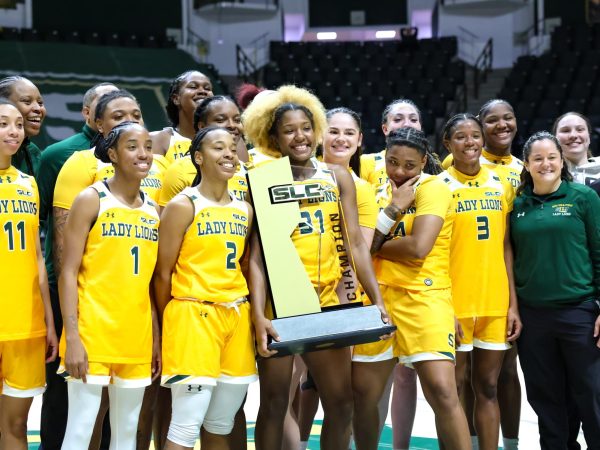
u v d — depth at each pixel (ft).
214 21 62.13
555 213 13.74
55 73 49.01
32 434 17.58
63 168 12.91
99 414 11.87
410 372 15.23
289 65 56.34
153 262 11.57
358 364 13.24
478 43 60.85
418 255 12.76
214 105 12.87
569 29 55.57
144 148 11.42
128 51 52.80
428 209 12.96
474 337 14.07
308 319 11.25
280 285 11.60
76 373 10.91
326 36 64.80
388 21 64.49
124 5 59.31
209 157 11.48
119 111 12.94
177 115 14.42
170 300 11.69
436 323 12.83
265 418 12.16
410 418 15.34
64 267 11.16
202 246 11.42
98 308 11.16
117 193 11.50
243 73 60.29
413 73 54.75
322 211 12.12
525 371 14.17
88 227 11.27
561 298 13.66
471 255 13.94
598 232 13.71
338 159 14.15
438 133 48.26
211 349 11.21
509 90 49.52
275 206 11.89
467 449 12.64
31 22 57.06
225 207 11.66
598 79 49.78
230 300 11.37
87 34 56.08
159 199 12.96
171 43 57.77
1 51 49.62
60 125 44.70
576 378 13.71
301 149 12.27
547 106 46.80
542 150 13.74
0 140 11.57
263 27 62.49
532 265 13.87
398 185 13.46
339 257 12.34
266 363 12.05
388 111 16.30
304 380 16.24
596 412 13.57
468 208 13.99
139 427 12.61
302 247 11.94
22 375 11.67
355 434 13.56
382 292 13.39
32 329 11.72
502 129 15.87
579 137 15.88
